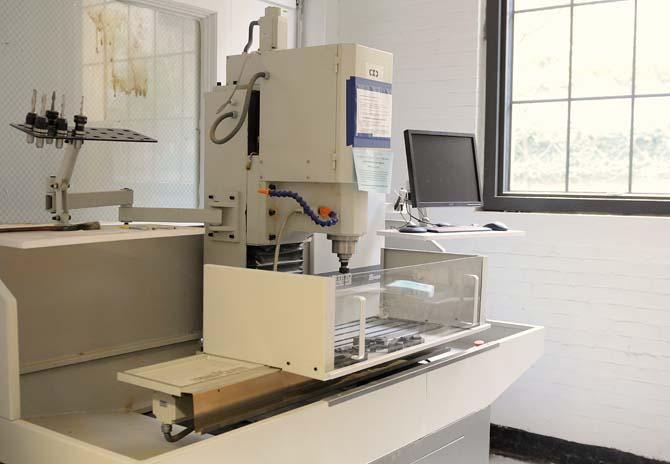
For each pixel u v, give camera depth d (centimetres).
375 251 284
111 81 294
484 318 257
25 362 200
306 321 179
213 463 159
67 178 204
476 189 297
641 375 329
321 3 381
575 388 344
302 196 218
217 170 232
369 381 216
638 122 340
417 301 223
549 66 360
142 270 228
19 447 172
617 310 332
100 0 287
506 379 271
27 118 193
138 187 307
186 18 322
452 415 240
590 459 342
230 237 229
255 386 180
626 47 341
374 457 205
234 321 193
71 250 208
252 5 343
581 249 338
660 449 327
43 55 269
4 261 193
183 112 325
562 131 359
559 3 355
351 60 206
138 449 173
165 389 168
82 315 212
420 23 376
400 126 387
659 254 322
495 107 364
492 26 362
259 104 224
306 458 183
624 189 345
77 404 214
